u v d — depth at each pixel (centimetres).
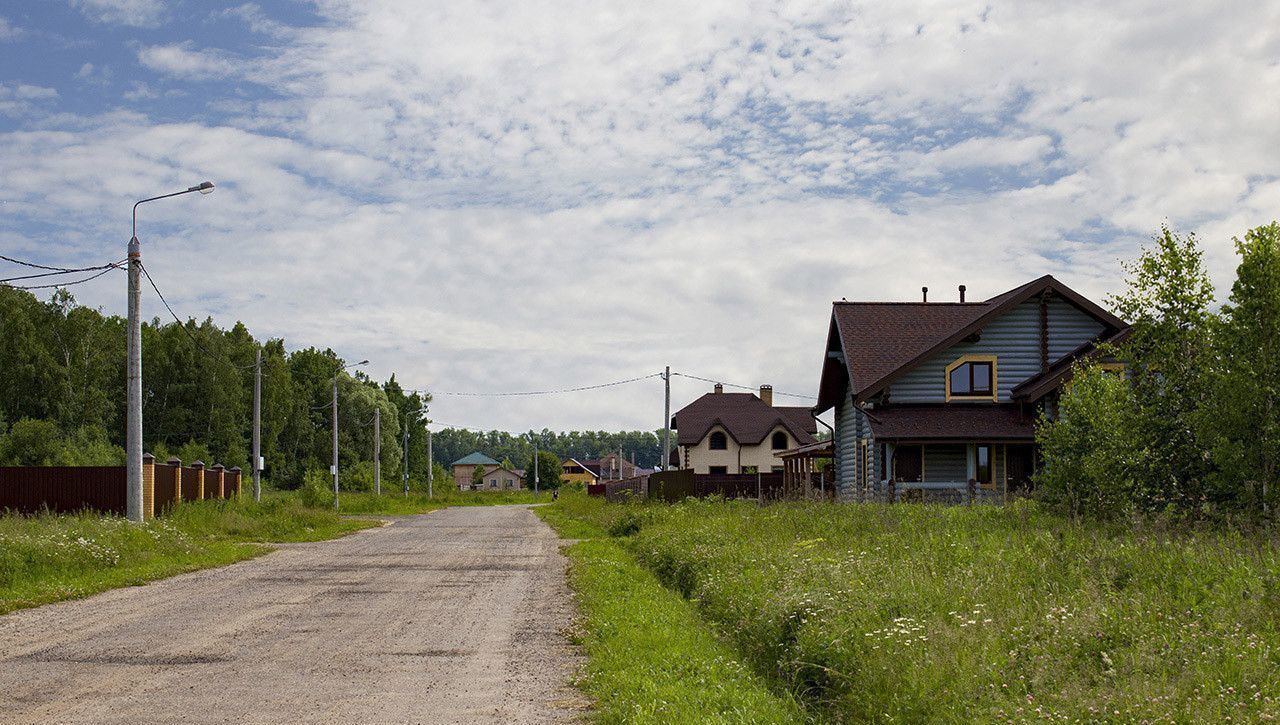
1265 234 1395
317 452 10688
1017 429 2984
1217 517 1411
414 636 1169
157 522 2358
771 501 3309
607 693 852
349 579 1808
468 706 827
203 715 788
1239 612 770
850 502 2628
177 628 1223
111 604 1449
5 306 6962
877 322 3581
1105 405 1648
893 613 918
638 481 5681
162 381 8331
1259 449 1370
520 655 1052
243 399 8912
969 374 3189
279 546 2655
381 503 5588
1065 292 3114
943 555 1235
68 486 3091
